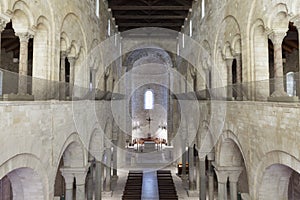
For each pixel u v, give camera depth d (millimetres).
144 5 25344
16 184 9438
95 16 18797
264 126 9281
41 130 9375
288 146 7730
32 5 10117
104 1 22312
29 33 10203
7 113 7273
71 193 14172
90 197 18281
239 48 13242
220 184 14656
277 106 8328
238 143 12008
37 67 11133
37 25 10688
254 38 11398
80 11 15023
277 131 8367
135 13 27375
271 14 10062
